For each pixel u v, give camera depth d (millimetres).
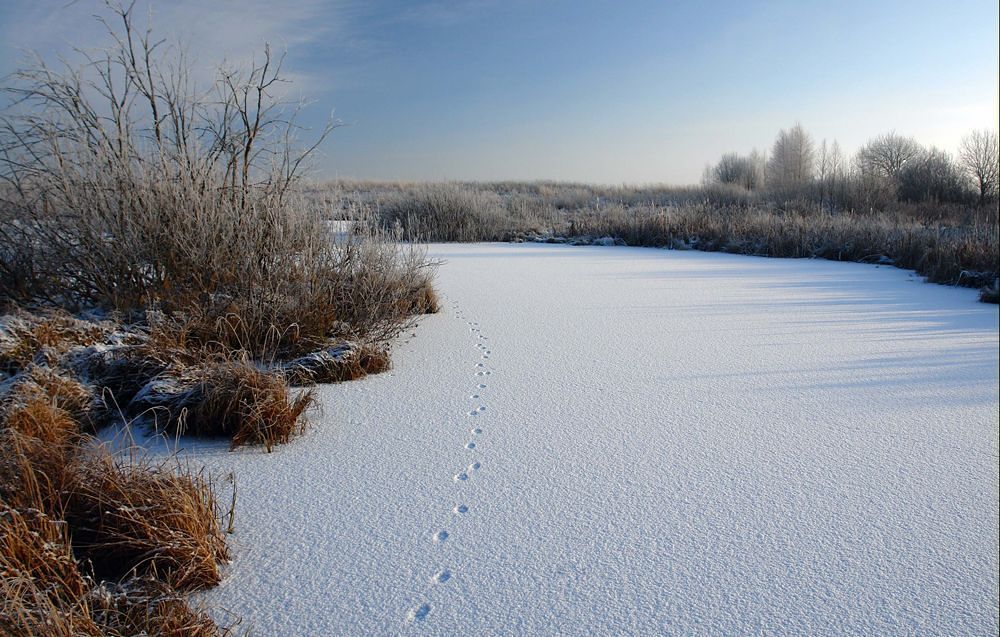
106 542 2082
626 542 2316
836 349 5113
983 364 4680
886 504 2600
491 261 11555
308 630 1864
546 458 3016
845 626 1885
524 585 2072
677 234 15484
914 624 1891
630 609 1958
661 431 3354
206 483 2695
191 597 2000
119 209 4500
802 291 8227
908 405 3787
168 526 2104
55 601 1803
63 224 4520
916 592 2037
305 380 4004
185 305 4262
